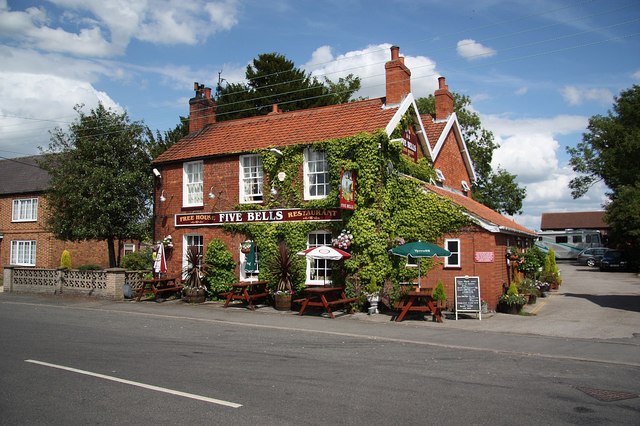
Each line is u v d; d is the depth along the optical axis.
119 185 24.66
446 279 17.73
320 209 18.59
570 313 16.97
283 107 38.62
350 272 17.91
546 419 6.52
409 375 8.79
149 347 11.22
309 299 17.05
